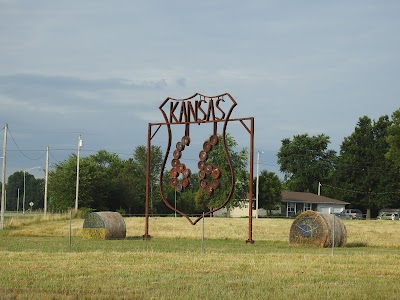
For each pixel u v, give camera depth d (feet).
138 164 328.08
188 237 127.44
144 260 69.51
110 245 100.94
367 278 56.34
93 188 280.92
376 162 338.95
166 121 121.70
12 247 95.20
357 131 349.41
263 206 302.45
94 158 385.50
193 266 63.77
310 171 385.70
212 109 116.16
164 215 254.88
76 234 136.67
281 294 46.37
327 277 56.44
